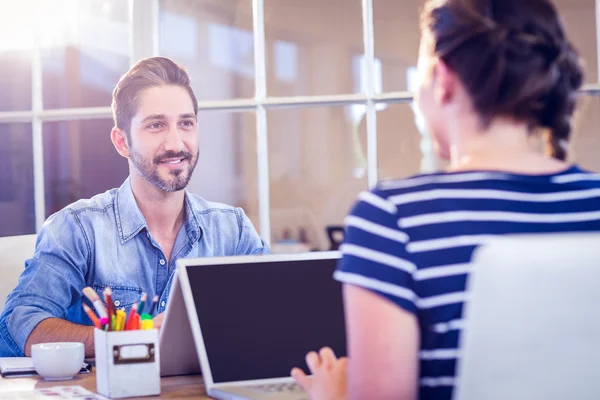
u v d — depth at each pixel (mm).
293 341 1390
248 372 1342
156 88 2041
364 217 917
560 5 3506
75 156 4086
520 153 954
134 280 2068
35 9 3717
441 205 907
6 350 1877
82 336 1777
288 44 4387
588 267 713
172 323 1404
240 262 1400
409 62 4160
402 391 883
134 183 2094
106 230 2074
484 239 888
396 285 886
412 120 4223
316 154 4422
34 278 1979
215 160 4605
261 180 3240
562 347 721
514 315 717
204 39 4336
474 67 928
